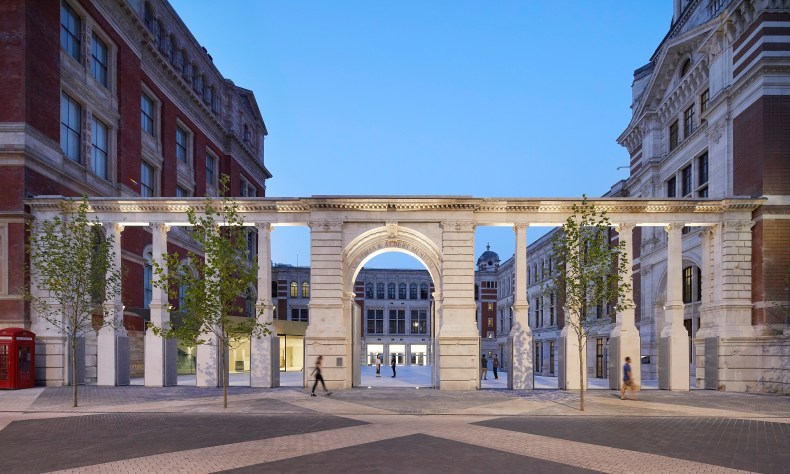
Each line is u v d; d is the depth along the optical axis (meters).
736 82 29.27
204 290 20.28
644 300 38.72
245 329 21.25
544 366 55.97
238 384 29.38
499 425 16.73
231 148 54.00
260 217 27.66
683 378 26.92
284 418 17.83
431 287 82.81
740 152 29.20
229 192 53.53
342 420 17.47
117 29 34.12
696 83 34.16
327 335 26.42
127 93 35.12
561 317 50.78
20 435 14.79
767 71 27.50
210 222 21.27
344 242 27.42
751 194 28.20
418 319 82.38
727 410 19.92
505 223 27.92
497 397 23.27
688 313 33.72
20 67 26.12
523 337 27.00
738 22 29.33
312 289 26.88
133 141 35.75
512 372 26.81
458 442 13.93
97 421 17.12
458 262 26.92
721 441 14.34
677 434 15.33
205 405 20.36
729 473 11.16
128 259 33.34
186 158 45.78
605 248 22.64
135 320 33.91
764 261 26.91
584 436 14.94
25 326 26.19
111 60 33.88
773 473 11.16
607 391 26.33
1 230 26.14
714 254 28.50
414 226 27.39
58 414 18.52
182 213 27.44
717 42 31.19
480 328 82.06
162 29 41.28
